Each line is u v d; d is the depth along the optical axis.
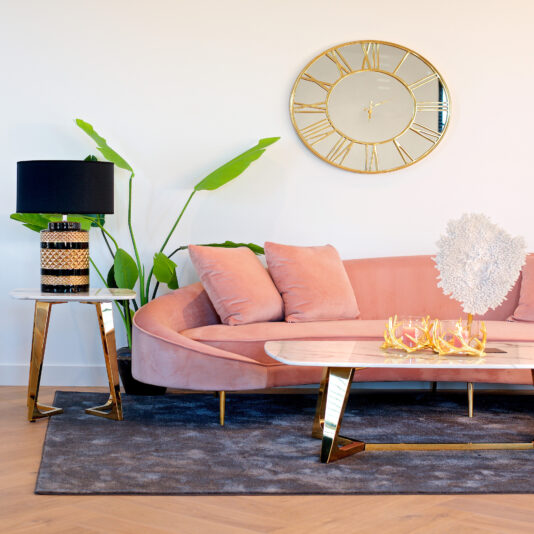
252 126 4.49
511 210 4.59
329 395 2.88
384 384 4.54
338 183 4.55
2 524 2.22
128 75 4.42
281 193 4.53
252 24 4.46
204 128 4.47
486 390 4.45
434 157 4.57
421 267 4.36
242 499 2.45
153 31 4.42
